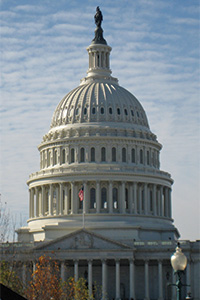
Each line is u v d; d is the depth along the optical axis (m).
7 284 118.50
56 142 196.50
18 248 165.38
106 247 166.25
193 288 168.62
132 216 187.50
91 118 196.00
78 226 178.88
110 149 192.38
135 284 173.00
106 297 164.62
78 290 127.50
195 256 169.62
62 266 165.00
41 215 193.75
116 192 190.00
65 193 190.25
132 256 165.38
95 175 187.75
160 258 168.38
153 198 193.88
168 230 186.50
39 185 195.12
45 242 166.62
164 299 172.50
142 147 196.38
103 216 185.75
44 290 116.12
